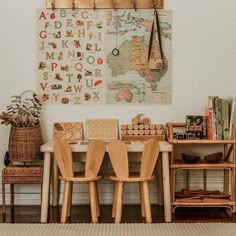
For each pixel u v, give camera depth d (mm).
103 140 4445
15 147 4258
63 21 4523
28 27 4523
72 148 3920
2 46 4520
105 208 4469
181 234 3539
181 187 4605
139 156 4035
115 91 4555
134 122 4531
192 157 4234
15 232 3598
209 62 4547
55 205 4418
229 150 4352
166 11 4520
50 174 4195
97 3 4508
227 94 4551
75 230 3650
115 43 4535
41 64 4547
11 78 4539
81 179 3826
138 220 3992
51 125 4555
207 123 4262
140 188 4117
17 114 4402
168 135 4301
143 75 4547
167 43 4535
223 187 4578
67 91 4555
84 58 4547
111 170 4566
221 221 3949
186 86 4551
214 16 4531
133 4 4504
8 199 4562
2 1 4500
